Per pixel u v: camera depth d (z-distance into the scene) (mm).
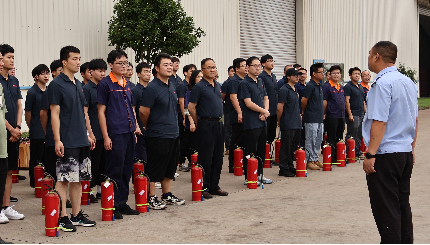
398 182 3996
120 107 5395
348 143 9508
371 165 3848
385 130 3877
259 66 7039
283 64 21469
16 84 6254
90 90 6387
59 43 12062
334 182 7469
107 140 5301
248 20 19141
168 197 6066
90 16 12734
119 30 11680
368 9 27625
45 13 11734
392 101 3842
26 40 11375
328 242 4434
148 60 12047
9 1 11023
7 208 5395
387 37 30016
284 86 8008
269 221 5195
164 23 11523
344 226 4973
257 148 7285
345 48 25391
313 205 5926
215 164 6582
